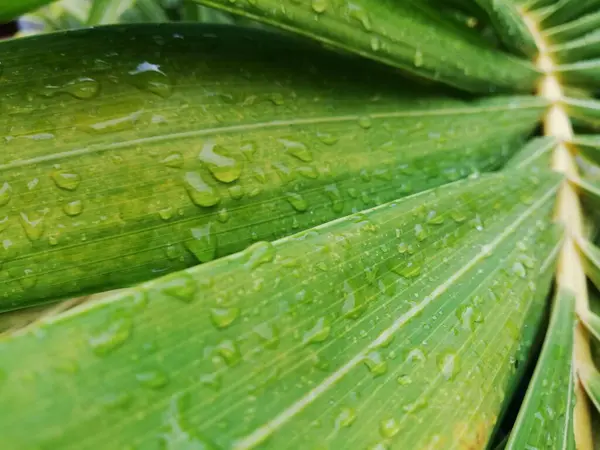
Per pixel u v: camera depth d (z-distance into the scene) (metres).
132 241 0.07
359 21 0.08
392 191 0.09
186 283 0.05
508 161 0.10
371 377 0.06
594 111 0.10
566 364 0.08
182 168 0.07
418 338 0.07
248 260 0.06
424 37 0.08
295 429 0.06
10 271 0.07
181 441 0.05
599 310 0.10
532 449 0.07
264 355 0.06
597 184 0.09
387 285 0.07
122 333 0.05
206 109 0.08
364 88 0.09
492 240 0.08
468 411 0.07
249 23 0.15
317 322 0.06
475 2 0.09
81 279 0.07
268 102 0.08
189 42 0.08
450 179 0.09
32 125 0.07
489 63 0.10
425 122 0.09
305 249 0.06
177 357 0.05
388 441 0.06
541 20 0.11
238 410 0.05
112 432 0.05
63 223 0.07
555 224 0.09
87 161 0.07
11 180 0.07
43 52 0.07
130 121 0.07
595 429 0.09
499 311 0.08
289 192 0.08
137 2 0.15
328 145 0.08
